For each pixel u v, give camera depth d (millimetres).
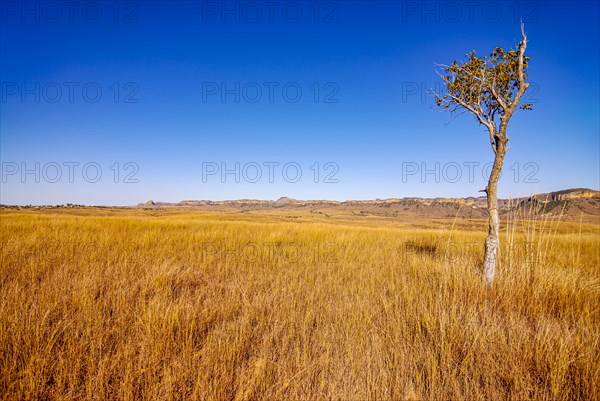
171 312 3434
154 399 2238
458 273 5371
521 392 2404
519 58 5094
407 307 4047
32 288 4270
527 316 4129
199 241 10062
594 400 2371
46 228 11422
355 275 6227
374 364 2736
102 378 2387
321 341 3176
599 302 4434
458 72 5832
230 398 2336
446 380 2564
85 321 3297
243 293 4512
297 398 2334
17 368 2482
